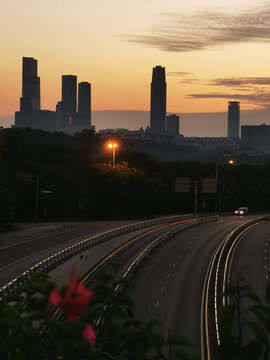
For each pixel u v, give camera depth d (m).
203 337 96.50
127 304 13.91
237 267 170.25
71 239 189.12
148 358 10.39
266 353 9.99
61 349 8.45
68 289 7.10
